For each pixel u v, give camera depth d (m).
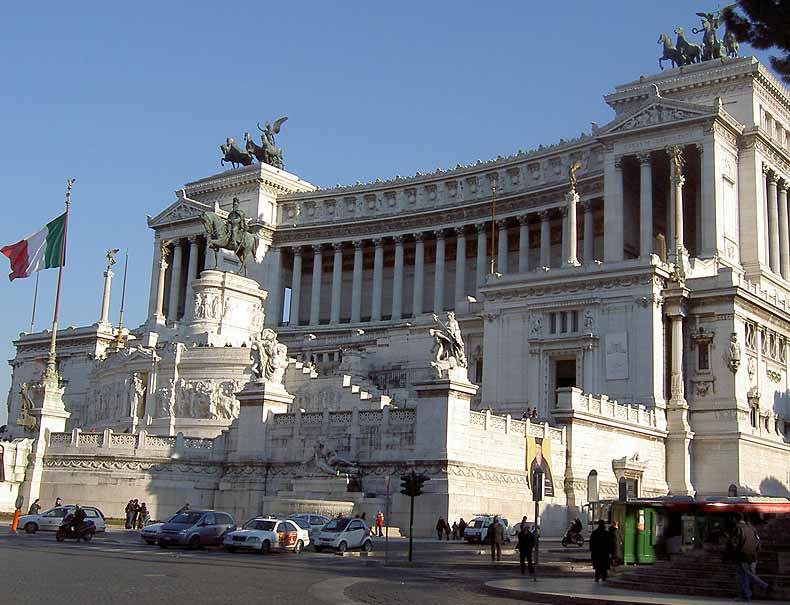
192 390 82.56
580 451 62.78
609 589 30.33
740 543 27.56
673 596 28.36
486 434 56.16
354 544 44.56
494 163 118.50
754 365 77.81
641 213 95.06
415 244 128.50
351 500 54.38
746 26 36.12
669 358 75.75
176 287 135.25
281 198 136.12
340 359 103.19
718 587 29.44
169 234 137.25
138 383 85.31
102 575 28.80
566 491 61.06
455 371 54.88
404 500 53.56
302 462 59.81
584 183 106.62
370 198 130.12
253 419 62.78
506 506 56.06
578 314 78.38
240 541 42.34
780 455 78.06
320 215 133.62
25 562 31.95
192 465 62.66
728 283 75.19
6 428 91.44
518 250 119.88
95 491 62.53
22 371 125.69
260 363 64.19
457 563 40.22
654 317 74.88
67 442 64.56
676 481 72.38
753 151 96.56
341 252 130.88
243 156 141.00
